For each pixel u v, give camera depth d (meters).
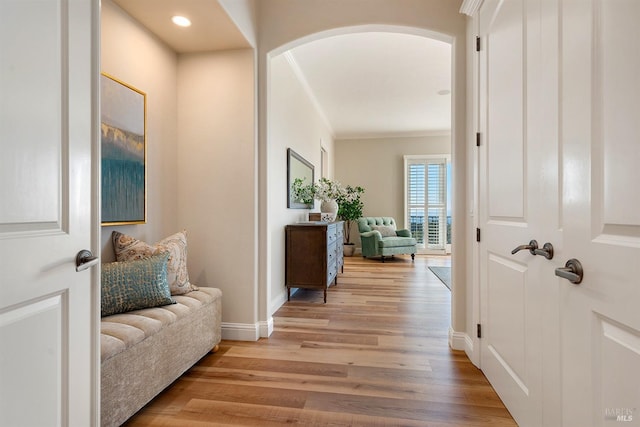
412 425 1.48
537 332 1.29
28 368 0.86
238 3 2.19
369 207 7.47
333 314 3.11
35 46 0.88
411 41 3.33
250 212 2.46
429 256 6.98
